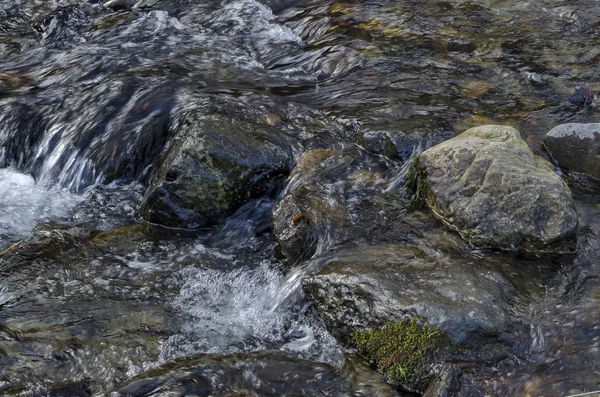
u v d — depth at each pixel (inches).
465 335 165.0
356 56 325.7
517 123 261.9
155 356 177.6
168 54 344.2
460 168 209.9
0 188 273.1
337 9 385.4
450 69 310.0
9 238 242.2
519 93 286.7
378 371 169.3
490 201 199.5
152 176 257.9
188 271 216.2
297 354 178.9
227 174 237.3
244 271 215.5
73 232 236.1
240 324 192.5
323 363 173.2
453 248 199.3
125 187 266.4
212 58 340.8
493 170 202.2
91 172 269.9
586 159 230.5
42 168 281.3
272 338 187.2
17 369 171.6
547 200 194.2
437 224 210.5
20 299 201.2
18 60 350.6
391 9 376.2
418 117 268.7
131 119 281.7
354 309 178.7
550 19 351.9
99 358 176.2
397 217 216.2
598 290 181.3
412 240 204.5
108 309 196.7
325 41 350.3
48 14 407.8
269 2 410.3
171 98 290.0
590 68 302.2
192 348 181.5
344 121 270.8
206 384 160.1
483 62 314.5
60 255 222.8
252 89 304.3
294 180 237.6
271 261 218.7
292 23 383.2
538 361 162.6
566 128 235.9
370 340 172.9
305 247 213.6
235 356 170.7
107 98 293.9
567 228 191.6
